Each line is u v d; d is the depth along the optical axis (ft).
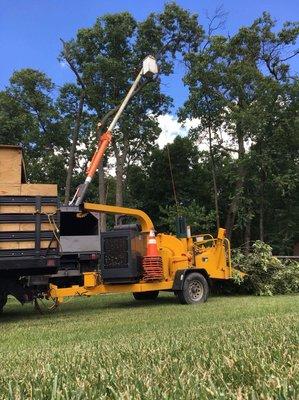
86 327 27.25
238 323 20.54
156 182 118.01
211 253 44.16
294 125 86.12
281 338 13.16
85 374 9.91
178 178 116.78
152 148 117.29
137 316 31.91
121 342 17.24
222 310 32.73
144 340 16.81
